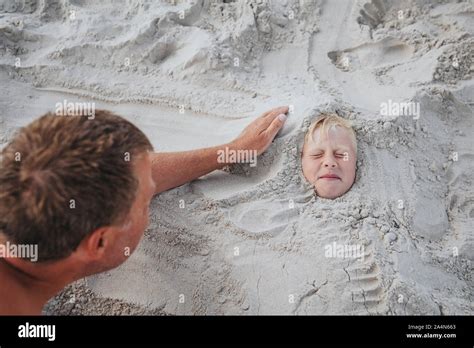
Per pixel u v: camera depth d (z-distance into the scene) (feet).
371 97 8.66
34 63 9.40
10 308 5.01
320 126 7.50
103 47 9.40
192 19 9.89
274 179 7.38
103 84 9.13
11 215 4.69
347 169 7.26
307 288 6.34
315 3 10.09
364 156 7.53
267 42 9.78
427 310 6.09
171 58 9.44
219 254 6.77
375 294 6.19
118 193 4.82
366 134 7.67
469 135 8.39
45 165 4.62
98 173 4.67
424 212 7.22
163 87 9.02
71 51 9.45
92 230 4.85
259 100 8.65
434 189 7.58
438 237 7.12
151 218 7.06
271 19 9.82
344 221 6.82
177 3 10.08
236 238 6.86
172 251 6.88
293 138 7.64
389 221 6.91
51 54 9.46
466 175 7.83
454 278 6.68
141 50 9.39
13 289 5.10
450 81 8.93
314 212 7.00
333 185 7.16
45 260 4.98
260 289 6.45
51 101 9.02
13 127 8.40
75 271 5.30
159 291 6.62
